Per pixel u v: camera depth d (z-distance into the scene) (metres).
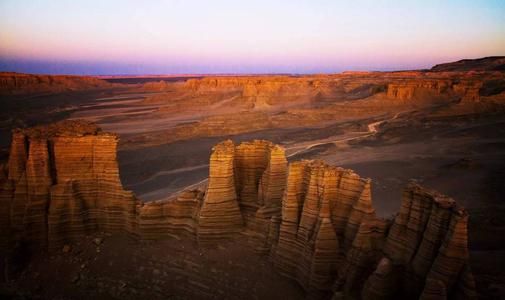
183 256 23.03
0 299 20.48
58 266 22.97
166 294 20.56
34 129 25.28
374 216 19.06
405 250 17.00
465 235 14.92
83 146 24.83
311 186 20.23
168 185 55.00
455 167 58.12
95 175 25.34
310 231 20.02
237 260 22.33
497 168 56.59
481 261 24.17
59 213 24.23
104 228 25.67
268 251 22.56
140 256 23.33
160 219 24.97
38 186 24.28
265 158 26.00
